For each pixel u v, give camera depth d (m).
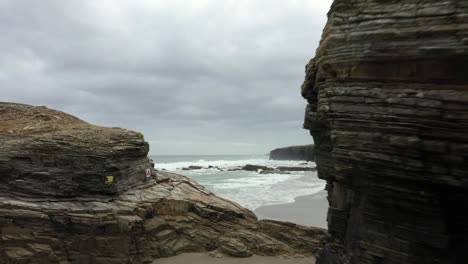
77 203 16.67
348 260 9.70
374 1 8.22
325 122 10.04
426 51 7.31
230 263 16.56
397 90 7.73
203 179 59.88
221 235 19.30
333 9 9.23
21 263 14.43
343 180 9.41
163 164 101.25
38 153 17.06
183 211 19.73
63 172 16.97
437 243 7.60
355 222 9.54
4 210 15.14
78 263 15.34
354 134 8.47
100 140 18.62
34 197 16.47
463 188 7.07
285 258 17.34
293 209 30.77
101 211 16.30
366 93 8.21
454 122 6.94
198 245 18.42
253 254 17.86
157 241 17.69
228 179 59.94
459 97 6.87
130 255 15.95
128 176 19.19
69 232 15.69
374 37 8.13
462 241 7.59
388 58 7.88
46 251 14.88
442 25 7.12
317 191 43.38
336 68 8.94
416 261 7.94
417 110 7.36
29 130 20.16
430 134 7.23
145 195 19.33
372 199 8.66
